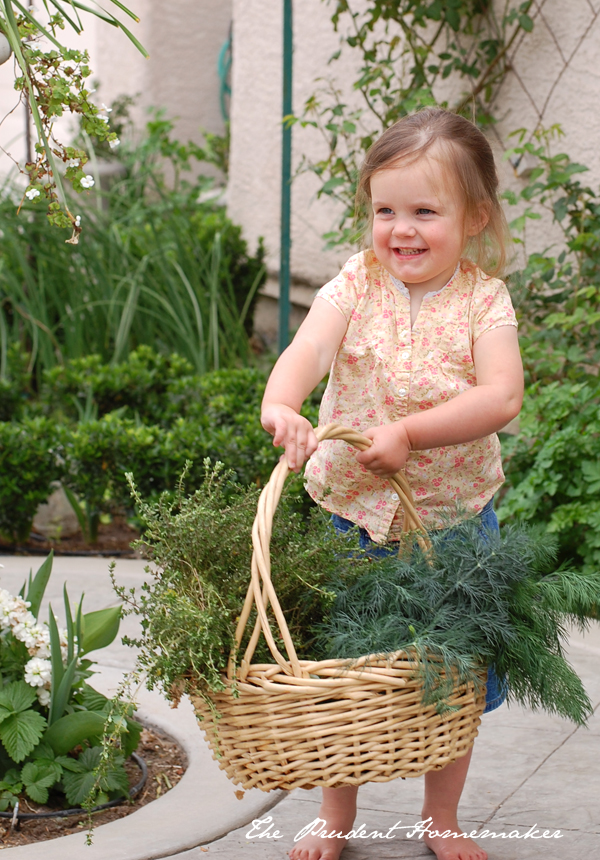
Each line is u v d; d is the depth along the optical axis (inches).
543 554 77.0
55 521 190.4
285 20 185.8
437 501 83.5
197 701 67.6
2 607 89.0
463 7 192.7
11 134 350.9
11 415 193.9
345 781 64.5
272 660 71.4
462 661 65.2
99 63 358.9
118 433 167.5
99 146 285.1
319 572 75.0
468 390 75.5
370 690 63.8
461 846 77.7
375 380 81.5
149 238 249.9
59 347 217.8
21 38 78.1
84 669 94.6
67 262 229.5
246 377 196.1
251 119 276.8
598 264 167.3
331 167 200.8
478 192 77.8
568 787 90.6
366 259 83.7
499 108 193.2
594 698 109.3
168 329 227.0
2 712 85.4
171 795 89.0
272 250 272.4
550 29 179.9
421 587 71.9
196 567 71.7
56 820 85.0
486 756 97.7
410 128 77.2
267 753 64.7
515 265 189.3
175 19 340.8
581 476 149.1
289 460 68.6
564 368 170.7
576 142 177.2
